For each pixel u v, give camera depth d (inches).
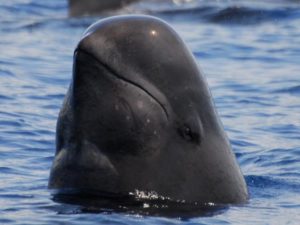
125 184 1093.8
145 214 1074.1
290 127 1788.9
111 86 1067.9
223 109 1932.8
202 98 1123.3
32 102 1870.1
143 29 1091.9
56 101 1898.4
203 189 1119.6
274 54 2566.4
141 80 1075.9
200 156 1119.6
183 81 1106.1
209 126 1130.7
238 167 1184.8
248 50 2628.0
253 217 1117.7
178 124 1102.4
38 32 2913.4
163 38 1099.3
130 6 3501.5
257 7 3383.4
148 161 1093.8
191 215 1087.0
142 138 1083.3
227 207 1133.7
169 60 1096.8
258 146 1637.6
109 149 1087.0
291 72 2315.5
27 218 1058.7
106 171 1092.5
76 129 1088.2
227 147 1155.3
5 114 1738.4
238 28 3088.1
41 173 1355.8
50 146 1550.2
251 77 2252.7
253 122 1828.2
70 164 1104.8
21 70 2191.2
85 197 1098.7
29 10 3376.0
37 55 2428.6
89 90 1069.8
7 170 1369.3
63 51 2539.4
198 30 3043.8
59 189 1119.0
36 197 1146.7
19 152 1496.1
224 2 3531.0
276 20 3216.0
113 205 1086.4
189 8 3444.9
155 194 1095.0
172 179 1102.4
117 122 1071.6
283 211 1162.6
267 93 2085.4
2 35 2797.7
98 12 3430.1
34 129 1651.1
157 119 1086.4
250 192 1270.9
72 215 1064.8
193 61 1121.4
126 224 1035.9
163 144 1097.4
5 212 1086.4
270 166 1494.8
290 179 1378.0
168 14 3403.1
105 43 1068.5
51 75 2161.7
